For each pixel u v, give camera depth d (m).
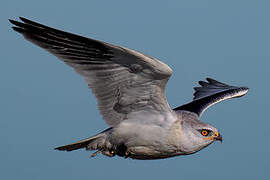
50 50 9.98
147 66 10.30
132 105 11.58
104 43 9.67
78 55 10.30
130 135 11.97
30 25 9.63
